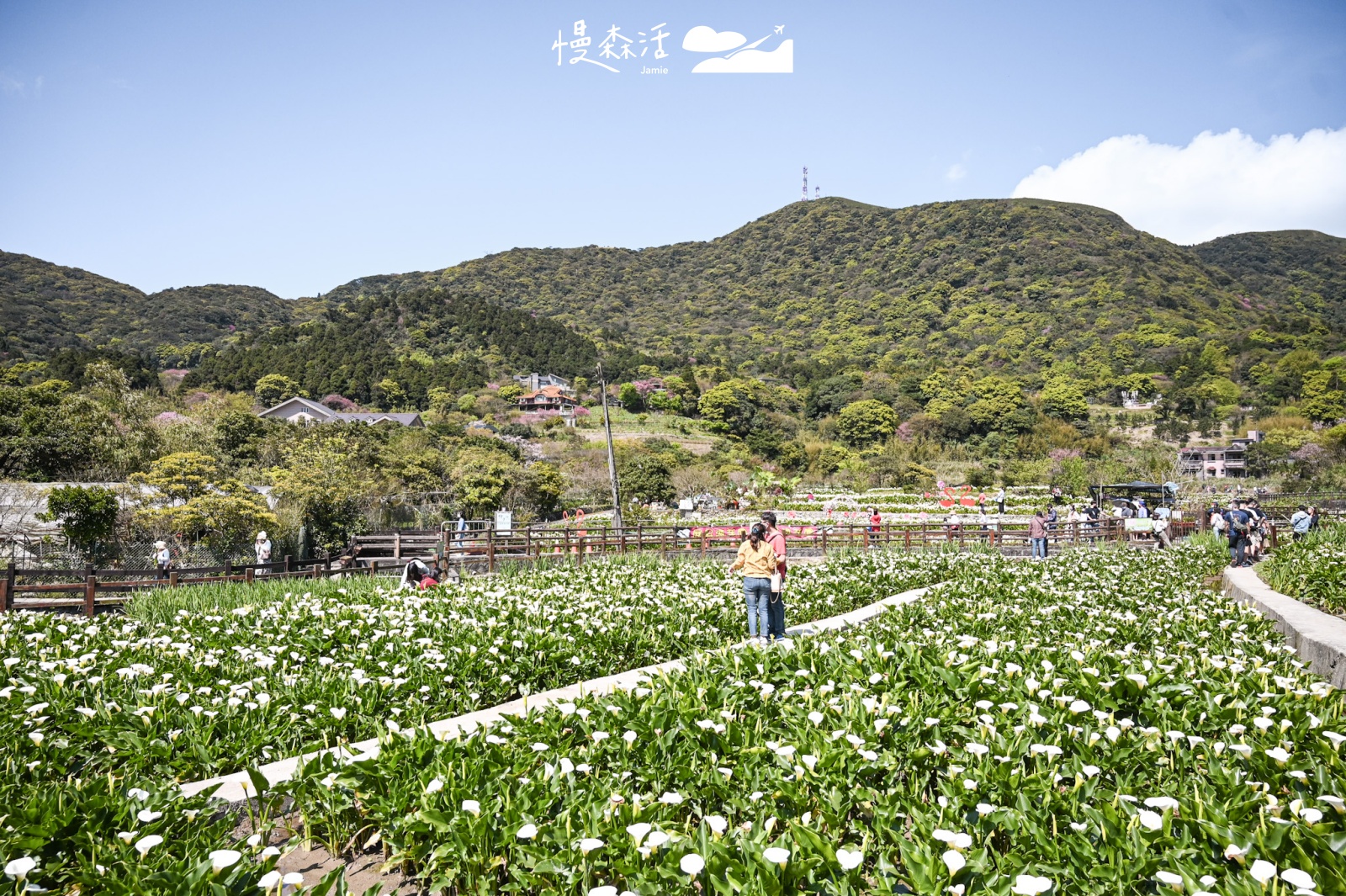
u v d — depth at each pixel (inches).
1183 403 3799.2
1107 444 3312.0
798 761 166.9
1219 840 126.0
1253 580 546.6
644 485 1985.7
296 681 257.0
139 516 911.7
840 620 454.3
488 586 530.3
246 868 133.6
